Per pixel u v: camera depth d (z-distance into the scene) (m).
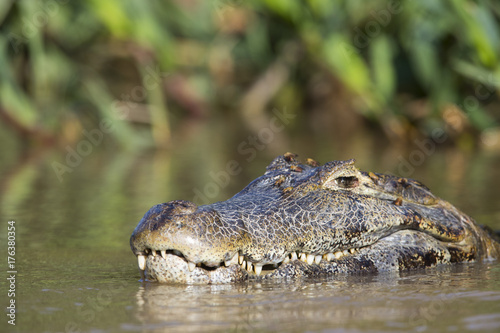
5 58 36.53
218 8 48.75
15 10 36.09
